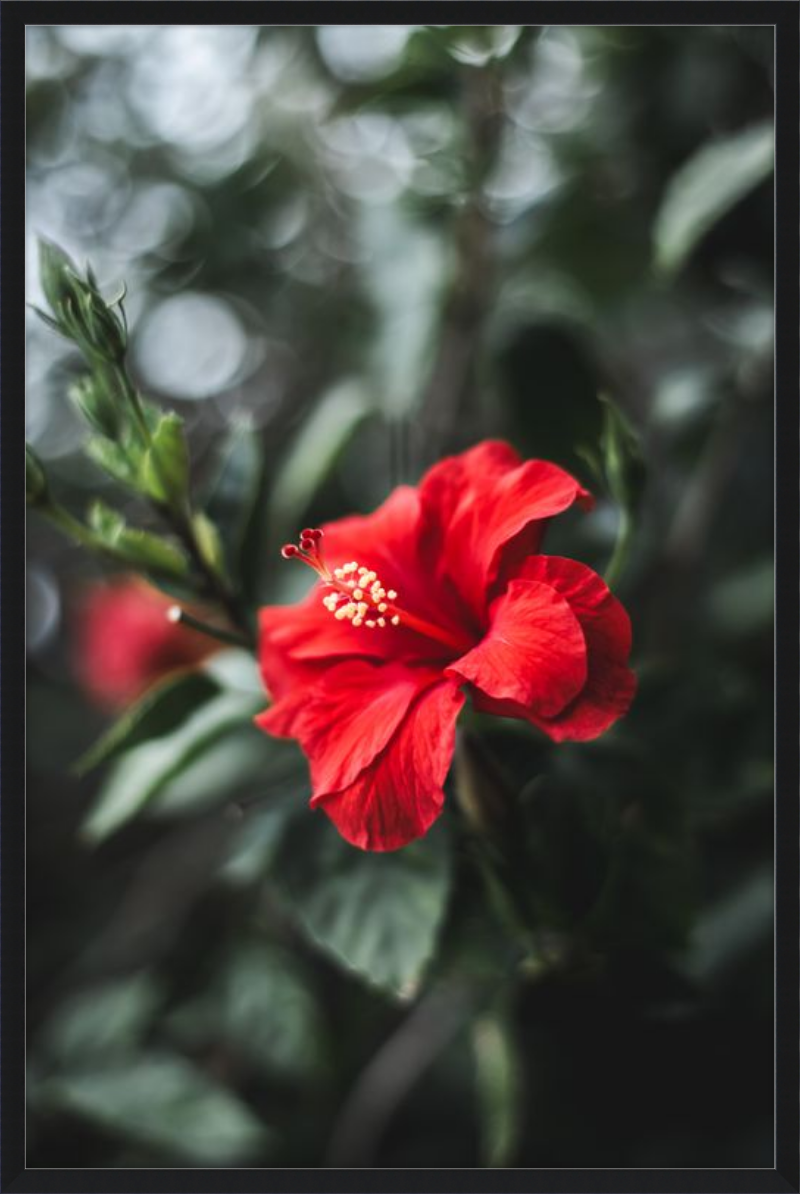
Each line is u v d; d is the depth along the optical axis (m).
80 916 0.76
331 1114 0.65
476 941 0.49
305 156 0.72
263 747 0.54
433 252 0.64
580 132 0.66
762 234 0.61
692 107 0.64
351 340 0.72
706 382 0.60
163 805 0.56
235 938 0.64
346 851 0.47
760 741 0.52
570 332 0.54
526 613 0.40
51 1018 0.70
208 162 0.73
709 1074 0.55
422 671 0.43
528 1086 0.54
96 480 0.77
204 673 0.49
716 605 0.60
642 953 0.50
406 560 0.45
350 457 0.71
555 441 0.53
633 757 0.49
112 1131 0.60
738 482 0.66
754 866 0.58
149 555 0.46
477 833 0.45
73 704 0.80
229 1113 0.58
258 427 0.77
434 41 0.57
